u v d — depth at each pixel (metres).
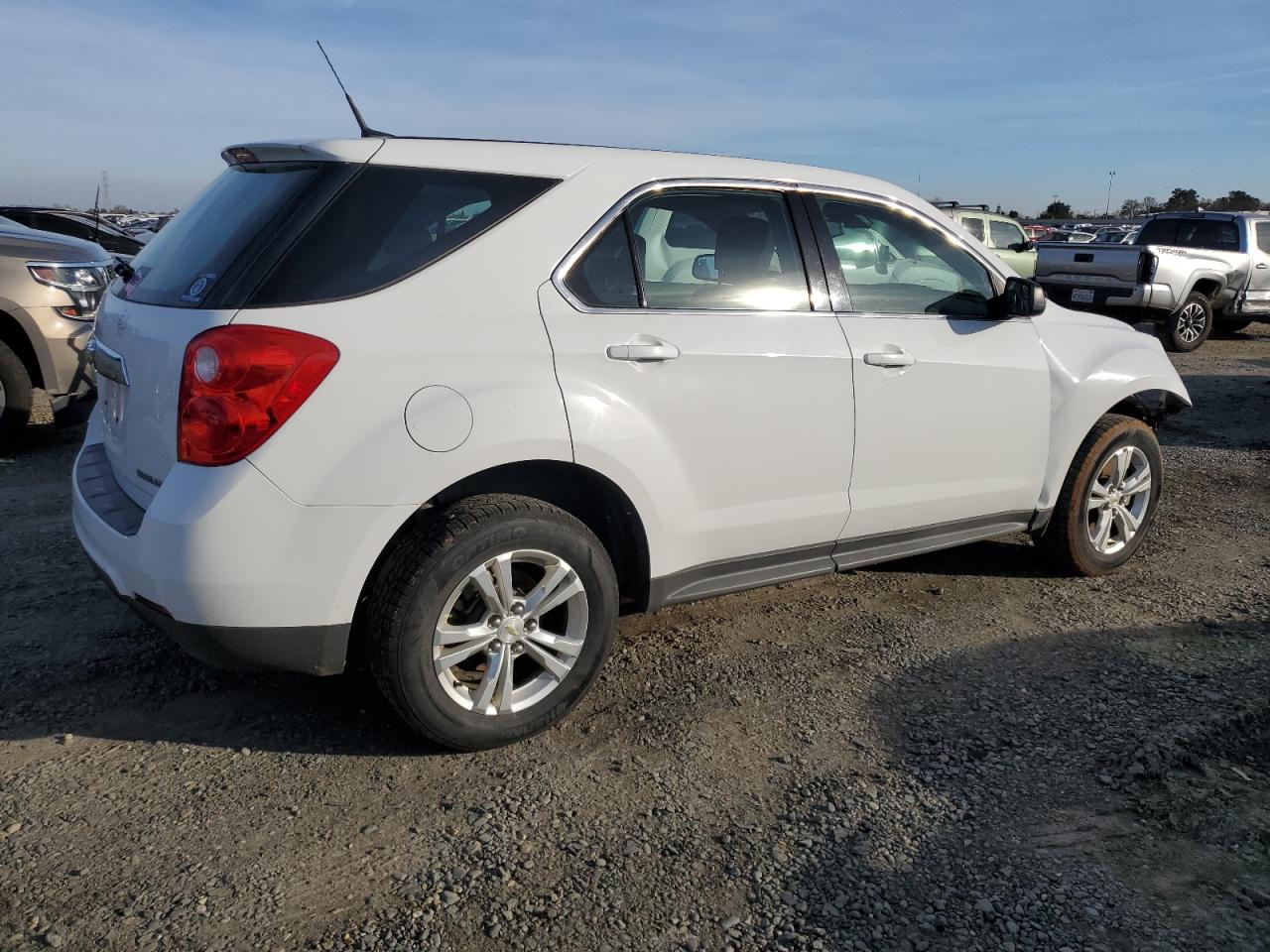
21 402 6.28
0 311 6.08
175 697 3.32
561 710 3.12
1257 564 4.94
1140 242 14.91
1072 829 2.73
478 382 2.83
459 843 2.60
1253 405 9.27
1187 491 6.32
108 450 3.27
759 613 4.19
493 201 3.00
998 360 4.08
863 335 3.68
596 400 3.03
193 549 2.57
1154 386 4.65
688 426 3.25
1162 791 2.91
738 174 3.50
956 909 2.40
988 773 2.99
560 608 3.15
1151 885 2.51
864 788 2.90
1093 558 4.64
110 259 6.96
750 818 2.74
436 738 2.92
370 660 2.82
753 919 2.36
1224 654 3.85
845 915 2.38
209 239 2.93
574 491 3.32
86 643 3.66
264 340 2.59
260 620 2.65
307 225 2.74
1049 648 3.89
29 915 2.29
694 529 3.35
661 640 3.89
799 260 3.60
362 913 2.34
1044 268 13.32
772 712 3.33
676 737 3.16
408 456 2.71
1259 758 3.11
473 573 2.85
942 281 4.04
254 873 2.46
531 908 2.37
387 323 2.73
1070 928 2.35
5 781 2.81
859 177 3.89
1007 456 4.20
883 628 4.06
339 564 2.69
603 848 2.60
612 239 3.17
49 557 4.48
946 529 4.14
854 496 3.74
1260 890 2.49
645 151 3.36
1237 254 13.30
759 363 3.37
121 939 2.23
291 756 2.99
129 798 2.76
